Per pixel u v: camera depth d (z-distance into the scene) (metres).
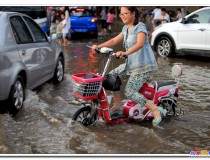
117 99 5.38
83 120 5.21
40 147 4.56
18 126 5.29
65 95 7.12
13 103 5.80
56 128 5.16
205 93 7.38
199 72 9.55
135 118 5.40
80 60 11.27
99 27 26.02
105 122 5.31
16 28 6.39
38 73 7.00
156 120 5.24
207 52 11.37
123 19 5.09
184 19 11.91
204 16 11.52
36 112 5.89
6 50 5.66
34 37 7.10
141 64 5.07
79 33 18.44
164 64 10.83
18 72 5.86
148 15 23.95
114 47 14.34
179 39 11.98
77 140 4.72
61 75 8.41
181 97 7.05
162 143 4.68
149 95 5.42
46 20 15.39
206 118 5.81
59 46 8.43
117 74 5.27
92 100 5.06
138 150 4.48
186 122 5.61
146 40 5.11
